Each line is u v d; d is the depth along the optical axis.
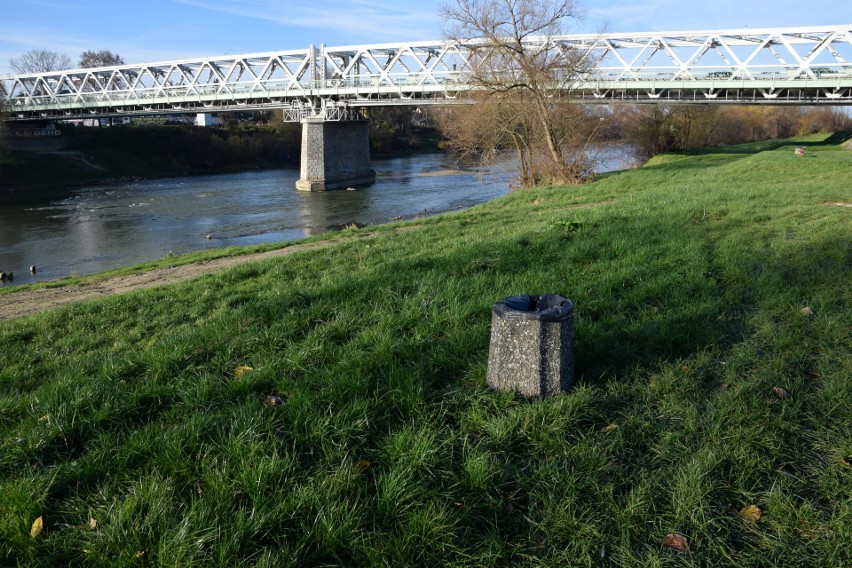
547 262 7.60
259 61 75.44
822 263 6.77
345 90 62.47
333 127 62.59
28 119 77.44
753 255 7.23
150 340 5.82
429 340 4.86
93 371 4.87
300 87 67.38
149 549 2.61
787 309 5.44
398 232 13.84
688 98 50.94
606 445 3.40
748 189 15.55
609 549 2.69
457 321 5.25
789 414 3.64
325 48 70.31
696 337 4.81
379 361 4.41
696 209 11.37
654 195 15.98
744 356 4.40
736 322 5.18
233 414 3.63
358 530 2.72
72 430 3.66
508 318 3.87
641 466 3.24
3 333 6.66
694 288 6.07
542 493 3.01
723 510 2.88
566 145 32.41
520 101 29.42
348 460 3.25
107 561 2.55
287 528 2.74
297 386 4.07
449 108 40.59
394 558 2.59
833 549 2.62
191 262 14.03
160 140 78.19
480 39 30.25
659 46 54.56
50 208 44.38
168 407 4.00
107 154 71.44
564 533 2.76
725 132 70.19
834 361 4.39
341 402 3.78
